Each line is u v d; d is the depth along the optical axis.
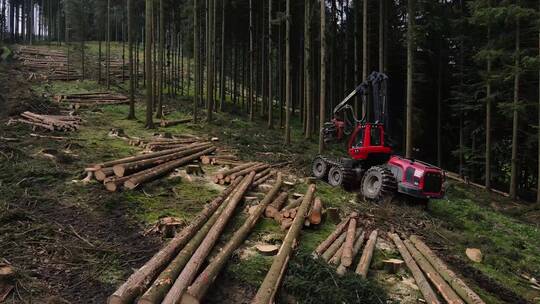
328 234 6.83
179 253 4.77
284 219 6.89
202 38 25.28
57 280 4.59
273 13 24.25
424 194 9.18
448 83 24.33
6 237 5.38
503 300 5.63
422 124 24.12
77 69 30.45
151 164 9.30
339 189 10.53
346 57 23.05
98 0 38.00
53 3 47.12
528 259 7.78
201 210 7.25
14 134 11.20
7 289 4.22
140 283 4.04
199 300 3.88
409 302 4.93
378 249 6.55
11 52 33.56
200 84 24.45
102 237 5.87
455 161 25.33
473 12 16.73
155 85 20.33
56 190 7.43
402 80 25.70
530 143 17.11
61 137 11.57
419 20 19.55
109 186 7.65
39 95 18.97
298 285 4.61
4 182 7.50
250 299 4.56
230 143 14.80
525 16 14.48
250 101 24.69
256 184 9.17
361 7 22.58
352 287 4.57
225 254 5.11
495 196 16.75
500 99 17.67
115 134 13.06
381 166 10.02
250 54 23.36
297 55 26.33
